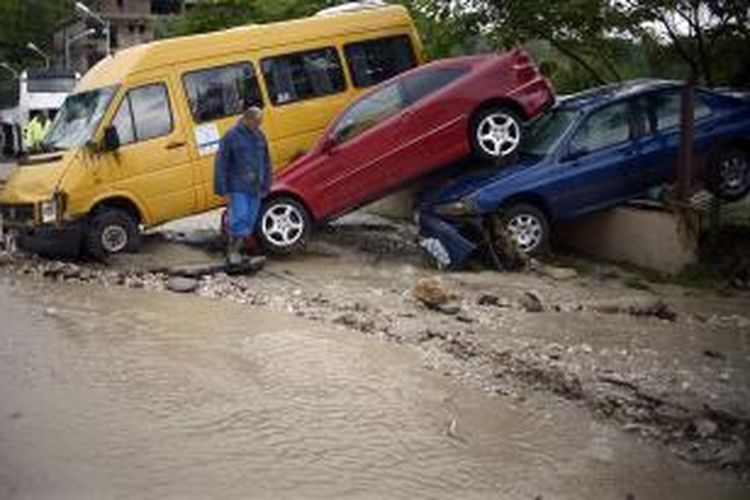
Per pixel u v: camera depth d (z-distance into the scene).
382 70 16.48
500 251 14.55
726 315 12.20
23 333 10.06
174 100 15.08
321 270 14.35
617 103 15.21
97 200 14.54
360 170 15.18
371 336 10.41
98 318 10.86
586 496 6.71
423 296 11.95
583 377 9.11
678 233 14.45
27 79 43.91
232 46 15.55
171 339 9.98
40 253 14.69
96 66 16.19
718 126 15.25
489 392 8.71
